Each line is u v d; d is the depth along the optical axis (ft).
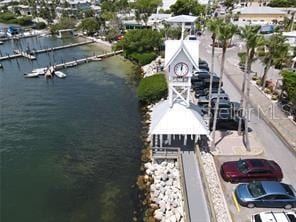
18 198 113.80
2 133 165.48
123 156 138.51
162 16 422.41
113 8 540.93
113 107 194.59
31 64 306.35
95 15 551.18
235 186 99.86
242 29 116.37
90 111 189.98
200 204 91.30
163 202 102.17
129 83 239.71
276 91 172.86
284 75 157.28
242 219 85.71
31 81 254.27
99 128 166.81
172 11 435.12
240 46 287.07
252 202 88.74
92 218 102.32
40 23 532.73
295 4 485.56
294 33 263.70
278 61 177.47
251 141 126.62
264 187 90.43
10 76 268.82
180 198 102.83
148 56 277.64
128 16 475.72
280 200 88.22
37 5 638.53
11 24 572.10
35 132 165.68
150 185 113.91
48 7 611.06
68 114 187.11
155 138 123.03
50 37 460.14
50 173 128.57
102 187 117.80
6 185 121.39
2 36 449.06
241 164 103.30
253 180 99.60
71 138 157.48
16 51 353.10
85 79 254.68
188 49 111.96
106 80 249.75
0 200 112.57
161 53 290.15
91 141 153.28
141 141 150.41
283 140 127.24
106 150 144.15
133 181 119.85
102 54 330.34
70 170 130.21
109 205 107.65
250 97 170.09
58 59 320.91
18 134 164.14
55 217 103.96
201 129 117.19
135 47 289.12
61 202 111.04
